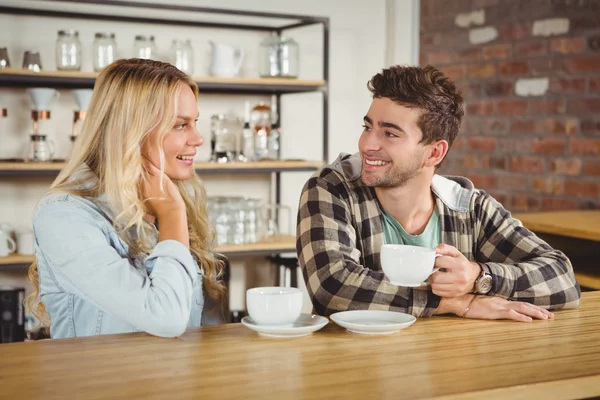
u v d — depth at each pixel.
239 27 3.93
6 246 3.31
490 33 4.47
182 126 1.72
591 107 3.91
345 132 4.30
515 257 1.92
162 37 3.82
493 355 1.37
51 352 1.36
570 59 4.01
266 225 3.80
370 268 1.91
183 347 1.40
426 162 1.83
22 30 3.54
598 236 2.90
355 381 1.21
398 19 4.35
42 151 3.38
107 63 3.43
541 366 1.30
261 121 3.80
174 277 1.53
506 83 4.39
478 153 4.59
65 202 1.64
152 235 1.75
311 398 1.13
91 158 1.72
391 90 1.76
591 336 1.52
